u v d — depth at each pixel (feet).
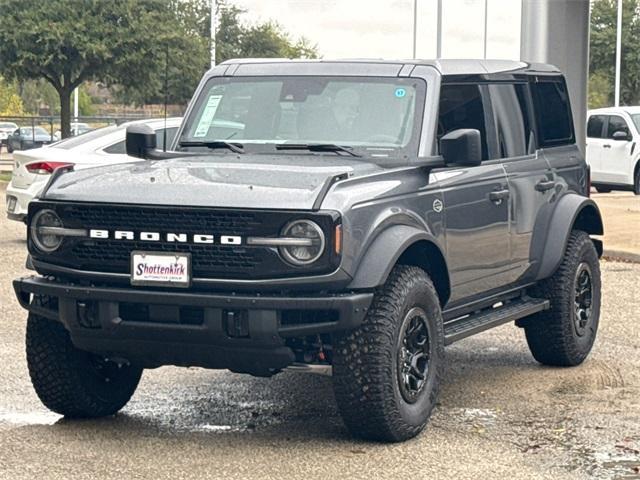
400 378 24.71
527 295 32.73
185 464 23.44
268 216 23.26
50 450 24.34
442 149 26.03
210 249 23.54
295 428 26.32
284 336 23.45
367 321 24.17
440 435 25.79
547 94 33.50
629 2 210.79
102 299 24.07
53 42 114.73
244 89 28.91
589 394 29.89
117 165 26.55
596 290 33.94
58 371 26.03
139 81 119.03
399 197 25.35
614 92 209.97
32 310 25.34
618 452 24.61
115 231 24.11
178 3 127.65
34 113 274.36
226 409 28.07
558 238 32.04
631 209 80.38
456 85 28.73
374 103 27.76
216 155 27.61
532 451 24.61
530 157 31.78
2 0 115.55
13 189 57.06
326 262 23.22
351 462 23.65
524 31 69.51
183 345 23.94
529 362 33.91
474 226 28.37
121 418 27.14
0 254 55.47
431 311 25.67
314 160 26.43
